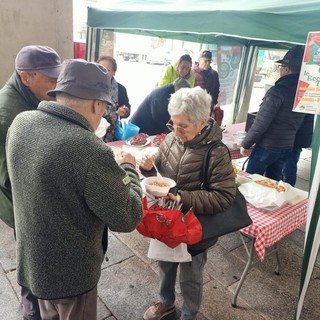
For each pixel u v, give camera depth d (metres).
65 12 3.66
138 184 1.16
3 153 1.34
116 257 2.44
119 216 0.98
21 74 1.35
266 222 1.75
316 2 1.85
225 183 1.36
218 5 2.27
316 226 1.70
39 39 3.59
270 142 2.91
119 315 1.92
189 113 1.29
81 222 0.99
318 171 1.65
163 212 1.29
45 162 0.91
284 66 2.74
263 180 2.17
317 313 2.03
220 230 1.36
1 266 2.26
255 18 1.83
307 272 1.78
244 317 1.96
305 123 3.10
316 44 1.49
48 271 1.04
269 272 2.39
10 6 3.31
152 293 2.10
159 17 2.36
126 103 3.45
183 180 1.42
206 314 1.96
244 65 5.82
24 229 1.04
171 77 4.29
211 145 1.39
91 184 0.92
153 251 1.47
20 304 1.95
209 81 4.73
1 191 1.49
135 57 13.97
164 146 1.55
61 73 0.97
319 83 1.51
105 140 3.03
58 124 0.94
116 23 2.73
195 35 4.63
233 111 6.15
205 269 2.38
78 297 1.12
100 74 0.98
